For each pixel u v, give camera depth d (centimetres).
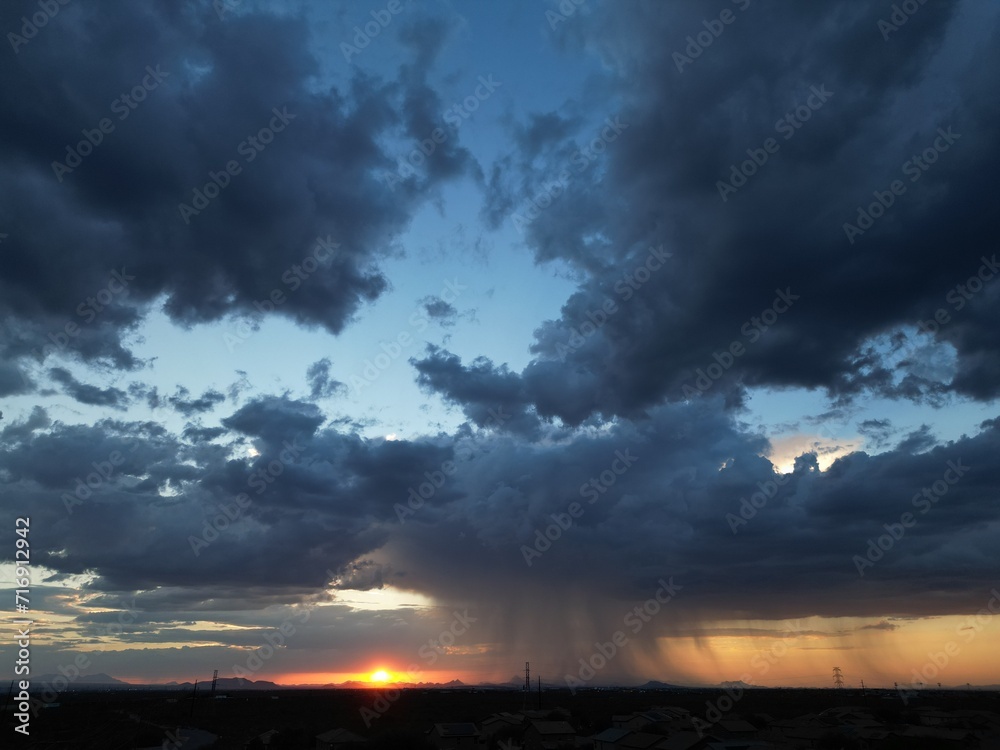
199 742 8631
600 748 7494
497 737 8775
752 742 6862
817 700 18225
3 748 8075
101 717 11281
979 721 10094
